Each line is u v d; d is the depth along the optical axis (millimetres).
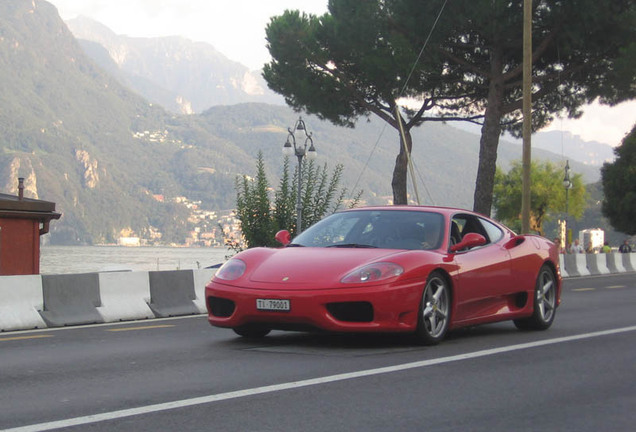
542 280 9203
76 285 11148
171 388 5512
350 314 7172
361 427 4430
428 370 6250
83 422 4516
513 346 7645
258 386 5570
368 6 27594
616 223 61156
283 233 8492
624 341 8086
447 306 7781
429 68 26922
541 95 28281
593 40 25359
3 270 24656
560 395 5340
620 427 4492
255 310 7312
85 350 7531
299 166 23859
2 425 4445
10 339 8648
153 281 12211
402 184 30844
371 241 8102
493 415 4746
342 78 29594
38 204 25156
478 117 31438
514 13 25625
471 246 8016
